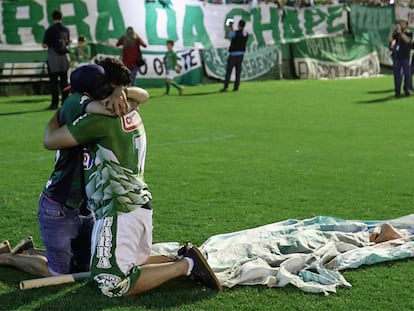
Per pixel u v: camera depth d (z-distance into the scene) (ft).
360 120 46.06
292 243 17.81
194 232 20.26
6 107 50.65
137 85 67.51
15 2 59.06
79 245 16.05
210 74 74.13
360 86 72.74
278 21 80.89
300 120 45.65
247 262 16.39
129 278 14.75
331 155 33.40
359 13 89.61
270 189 26.09
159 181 27.12
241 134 39.47
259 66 79.56
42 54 60.70
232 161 31.55
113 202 14.80
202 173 28.78
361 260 17.11
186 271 15.20
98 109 14.70
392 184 27.25
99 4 63.87
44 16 60.59
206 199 24.35
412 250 17.87
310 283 15.69
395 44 61.46
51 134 14.92
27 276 16.46
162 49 69.10
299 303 14.74
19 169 28.99
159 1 68.54
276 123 44.01
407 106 54.65
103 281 14.78
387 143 37.06
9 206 23.03
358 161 31.99
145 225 15.06
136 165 15.06
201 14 72.69
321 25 85.56
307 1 83.87
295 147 35.47
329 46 86.74
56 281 15.46
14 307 14.35
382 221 20.59
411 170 30.04
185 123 43.42
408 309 14.55
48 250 15.90
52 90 50.42
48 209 15.65
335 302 14.82
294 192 25.68
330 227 19.51
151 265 15.15
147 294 15.08
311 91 66.08
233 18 76.07
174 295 15.06
